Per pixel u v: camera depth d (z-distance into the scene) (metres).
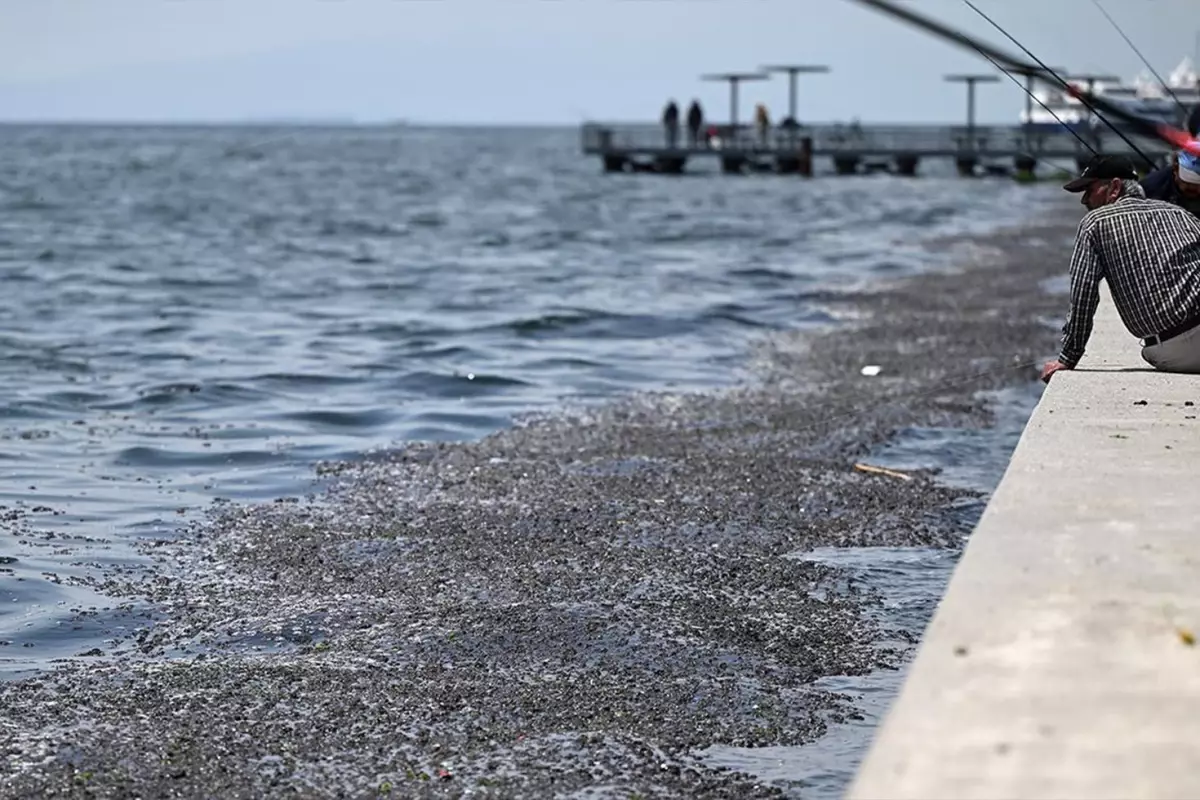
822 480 14.61
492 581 11.30
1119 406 10.62
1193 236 11.87
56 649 9.90
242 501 14.02
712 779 7.84
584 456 15.73
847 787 7.75
